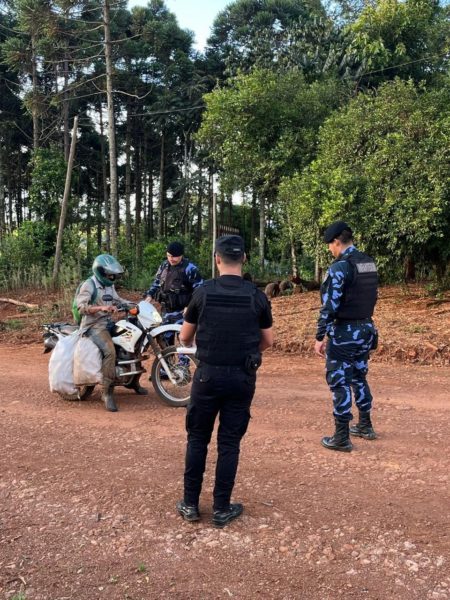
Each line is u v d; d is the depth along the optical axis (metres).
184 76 35.16
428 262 12.64
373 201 11.10
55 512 3.71
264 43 30.02
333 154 13.23
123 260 19.95
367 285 4.75
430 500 3.81
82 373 6.16
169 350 6.22
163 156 37.28
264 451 4.75
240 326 3.41
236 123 17.98
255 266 23.64
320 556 3.15
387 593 2.82
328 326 4.77
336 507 3.72
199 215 37.00
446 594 2.80
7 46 25.62
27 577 3.00
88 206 34.94
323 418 5.71
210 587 2.90
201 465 3.57
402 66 20.52
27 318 13.63
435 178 10.57
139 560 3.14
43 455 4.73
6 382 7.64
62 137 32.91
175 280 7.09
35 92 25.19
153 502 3.81
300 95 17.98
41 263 19.12
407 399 6.41
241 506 3.69
